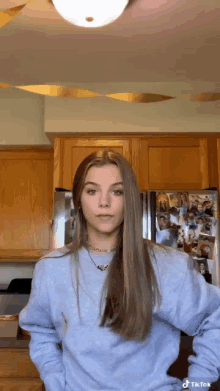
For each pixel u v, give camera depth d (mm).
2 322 1755
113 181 668
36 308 761
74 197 733
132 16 1637
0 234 2725
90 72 2250
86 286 684
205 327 736
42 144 2684
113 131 2408
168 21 1682
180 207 2230
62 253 755
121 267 674
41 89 1392
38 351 792
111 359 640
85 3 1374
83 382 652
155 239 2186
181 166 2445
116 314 638
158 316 683
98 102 2434
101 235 708
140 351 647
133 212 673
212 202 2244
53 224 2199
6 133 2693
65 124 2406
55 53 1984
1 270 2887
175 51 1977
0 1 1500
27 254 2701
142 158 2449
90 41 1858
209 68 2203
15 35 1794
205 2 1539
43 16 1624
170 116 2424
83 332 653
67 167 2426
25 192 2760
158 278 682
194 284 704
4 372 1540
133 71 2236
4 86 1447
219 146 2461
